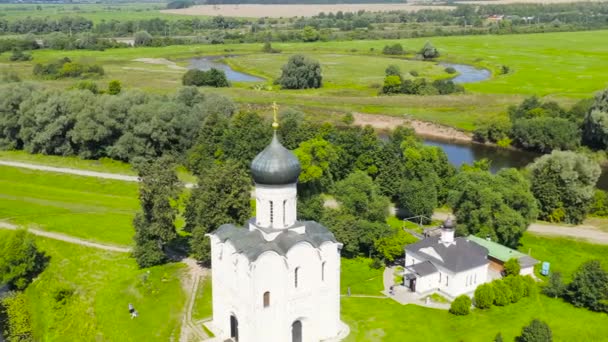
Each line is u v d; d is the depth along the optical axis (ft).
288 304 232.32
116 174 495.00
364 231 330.95
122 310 282.36
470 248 301.63
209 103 582.76
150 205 321.93
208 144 496.23
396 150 435.12
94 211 411.54
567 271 329.11
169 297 288.92
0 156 545.85
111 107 525.75
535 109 641.40
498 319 270.46
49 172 496.64
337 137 452.76
